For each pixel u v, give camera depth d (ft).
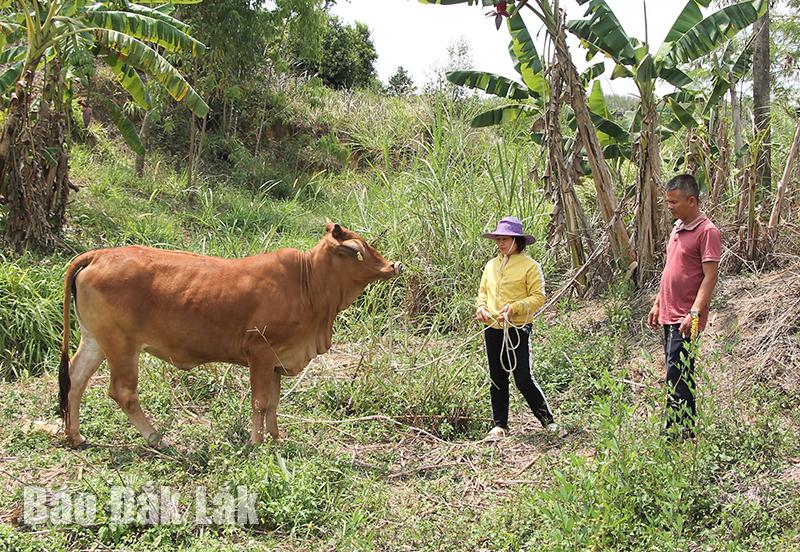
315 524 14.78
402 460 18.53
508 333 19.12
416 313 29.58
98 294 17.21
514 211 32.04
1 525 13.62
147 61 33.40
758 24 29.81
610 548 13.16
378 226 32.32
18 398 20.81
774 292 22.47
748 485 15.02
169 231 37.91
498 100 41.81
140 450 17.66
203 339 17.60
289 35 64.13
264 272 17.81
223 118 59.57
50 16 30.45
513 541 13.88
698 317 16.22
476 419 20.71
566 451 17.99
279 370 18.45
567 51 27.40
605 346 23.36
